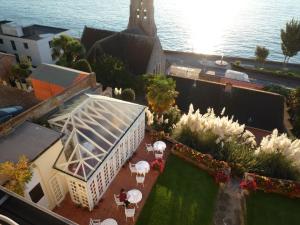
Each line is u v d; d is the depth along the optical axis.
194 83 38.78
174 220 18.36
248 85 55.38
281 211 19.12
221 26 149.62
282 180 20.27
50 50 58.84
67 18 155.62
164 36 132.38
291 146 22.02
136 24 56.88
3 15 161.00
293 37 69.88
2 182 14.74
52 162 17.47
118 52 49.19
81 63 37.72
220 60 78.19
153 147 23.58
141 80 43.09
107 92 31.78
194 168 22.70
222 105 36.72
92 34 55.72
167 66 61.56
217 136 24.56
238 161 22.92
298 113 41.31
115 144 19.94
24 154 15.92
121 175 21.62
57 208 18.81
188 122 25.38
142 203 19.36
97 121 20.94
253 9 194.50
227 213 18.97
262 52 73.56
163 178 21.64
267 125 34.53
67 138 19.25
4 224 8.58
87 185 16.98
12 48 58.03
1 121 22.56
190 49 115.44
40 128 18.48
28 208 10.47
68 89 23.61
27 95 26.81
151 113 31.34
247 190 20.03
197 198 20.05
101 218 18.19
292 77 66.88
